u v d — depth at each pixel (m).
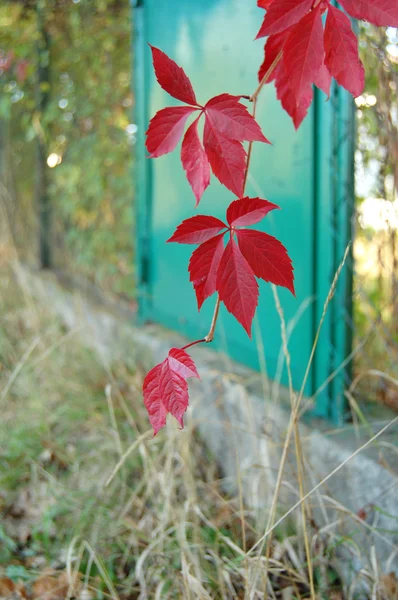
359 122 2.06
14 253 4.85
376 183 2.08
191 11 2.85
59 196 5.03
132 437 2.56
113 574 1.99
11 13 4.78
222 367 2.70
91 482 2.39
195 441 2.61
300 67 0.86
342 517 1.80
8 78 5.21
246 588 1.56
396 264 2.09
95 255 4.42
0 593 1.92
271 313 2.47
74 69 4.50
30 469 2.59
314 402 2.22
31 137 4.86
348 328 2.11
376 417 2.14
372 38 1.94
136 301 3.85
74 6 4.23
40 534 2.22
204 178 0.91
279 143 2.33
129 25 3.67
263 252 0.86
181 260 3.16
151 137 0.90
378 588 1.60
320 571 1.82
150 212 3.47
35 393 3.02
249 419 2.10
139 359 3.30
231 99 0.87
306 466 2.01
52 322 3.82
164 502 2.06
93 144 4.23
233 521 2.12
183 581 1.71
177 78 0.88
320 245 2.17
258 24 2.39
